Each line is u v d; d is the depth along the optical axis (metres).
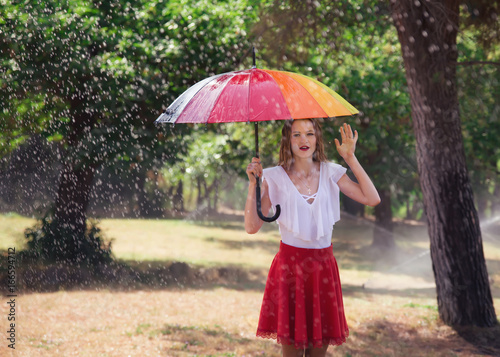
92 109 9.50
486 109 9.12
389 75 12.59
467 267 6.29
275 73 3.07
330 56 10.24
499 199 18.36
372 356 5.14
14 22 8.77
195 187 32.72
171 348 5.28
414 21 6.17
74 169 10.46
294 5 7.34
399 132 14.50
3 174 10.15
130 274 10.45
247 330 6.29
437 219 6.40
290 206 2.96
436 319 6.55
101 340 5.52
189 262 13.62
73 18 9.41
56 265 9.59
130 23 11.09
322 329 2.96
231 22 11.00
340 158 13.84
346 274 13.86
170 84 10.72
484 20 6.27
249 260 15.38
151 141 10.45
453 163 6.32
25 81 8.99
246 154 14.79
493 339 5.87
